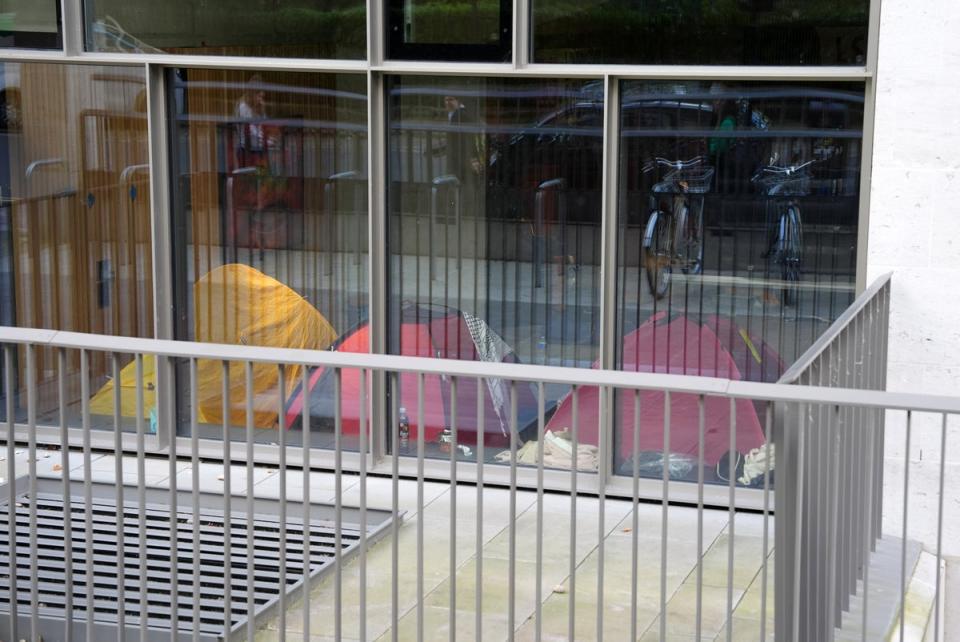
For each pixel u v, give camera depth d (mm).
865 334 5102
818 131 5879
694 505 6207
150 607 5000
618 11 5953
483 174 6316
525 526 5953
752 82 5918
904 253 5750
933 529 5891
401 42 6254
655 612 5031
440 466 6562
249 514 3906
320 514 6121
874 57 5684
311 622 4918
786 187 5969
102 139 6734
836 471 3770
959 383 5773
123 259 6852
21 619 4875
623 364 6305
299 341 6715
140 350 3891
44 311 6996
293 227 6613
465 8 6125
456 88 6262
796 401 3359
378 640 4762
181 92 6605
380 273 6508
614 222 6188
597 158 6141
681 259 6152
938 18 5535
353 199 6496
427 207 6430
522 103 6195
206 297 6789
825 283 6000
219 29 6438
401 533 5867
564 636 4785
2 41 6684
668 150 6078
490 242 6375
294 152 6531
